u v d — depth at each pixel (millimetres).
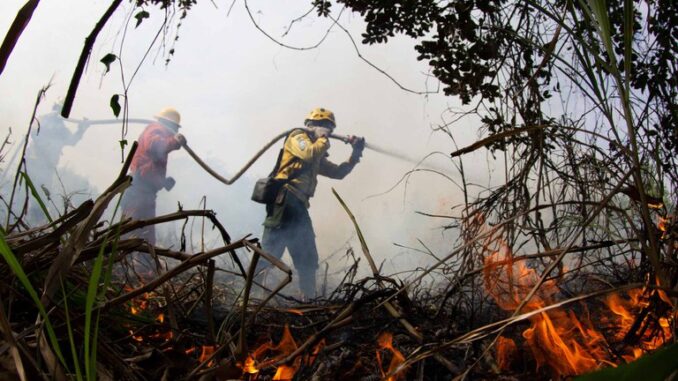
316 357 1819
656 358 601
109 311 1681
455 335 1879
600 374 604
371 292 2078
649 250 1443
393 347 1924
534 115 2416
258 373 1730
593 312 2150
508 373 1725
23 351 1193
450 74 2590
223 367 1540
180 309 2244
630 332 1717
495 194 2412
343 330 2135
